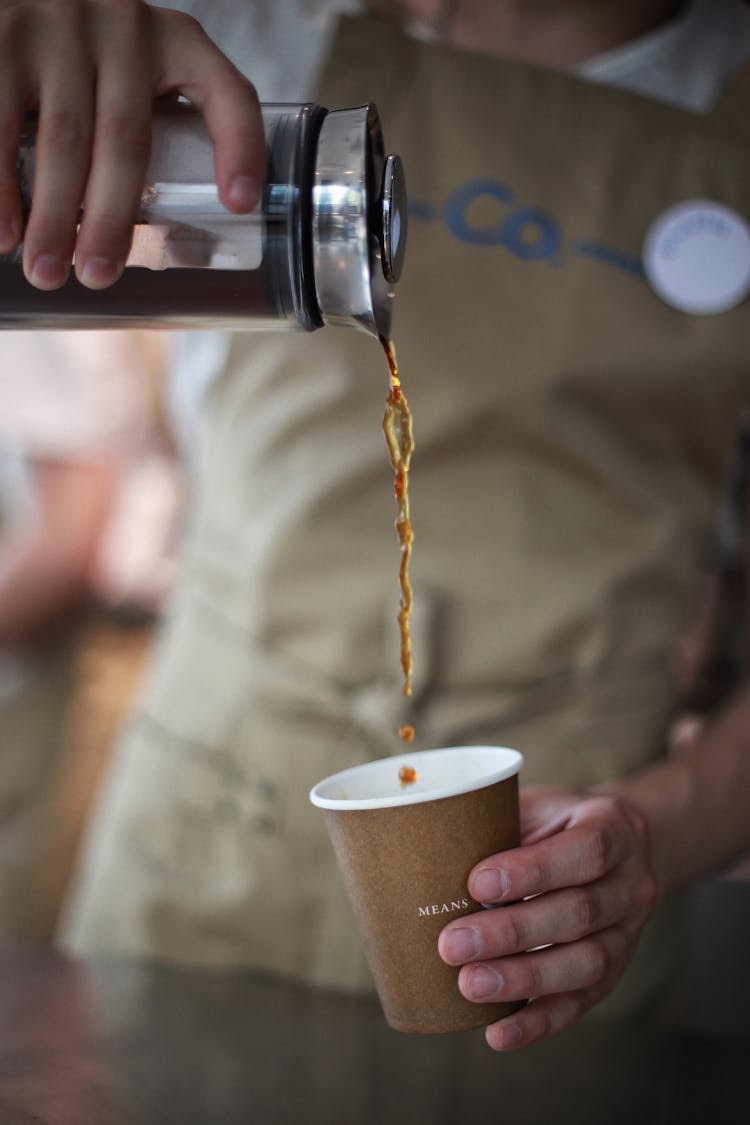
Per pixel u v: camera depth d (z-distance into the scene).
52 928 1.93
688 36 1.18
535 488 1.16
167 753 1.25
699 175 1.14
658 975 1.16
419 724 1.15
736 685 1.38
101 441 1.89
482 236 1.14
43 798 1.94
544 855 0.69
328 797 0.71
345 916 1.15
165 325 0.67
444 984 0.69
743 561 1.31
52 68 0.60
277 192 0.61
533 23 1.20
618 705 1.16
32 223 0.59
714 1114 0.75
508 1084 0.82
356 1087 0.81
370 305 0.64
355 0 1.19
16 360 1.82
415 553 1.17
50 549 1.92
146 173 0.61
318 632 1.18
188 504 1.96
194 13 1.03
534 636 1.15
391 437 0.75
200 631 1.29
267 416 1.20
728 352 1.14
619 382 1.15
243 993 1.04
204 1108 0.76
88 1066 0.84
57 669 1.99
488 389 1.14
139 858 1.24
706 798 0.94
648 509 1.17
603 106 1.14
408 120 1.15
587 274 1.14
